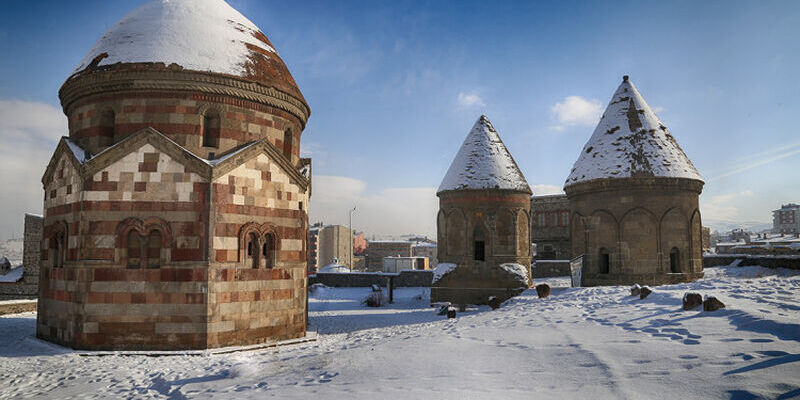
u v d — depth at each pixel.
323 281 49.28
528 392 7.98
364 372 10.16
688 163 26.66
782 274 26.14
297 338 18.66
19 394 11.30
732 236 114.31
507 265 30.50
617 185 26.00
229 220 16.92
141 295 16.12
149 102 17.38
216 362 13.95
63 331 16.80
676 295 14.80
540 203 57.50
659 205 25.62
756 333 9.79
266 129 19.02
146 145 16.72
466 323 16.27
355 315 28.47
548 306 17.28
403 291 44.78
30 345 16.89
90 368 13.69
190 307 16.11
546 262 44.81
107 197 16.45
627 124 27.58
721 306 12.14
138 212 16.42
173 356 15.30
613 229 26.16
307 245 21.27
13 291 38.22
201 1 19.80
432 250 102.81
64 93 18.75
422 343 12.32
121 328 16.00
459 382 8.81
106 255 16.25
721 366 8.18
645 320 12.34
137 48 17.72
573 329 12.43
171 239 16.33
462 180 31.47
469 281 30.77
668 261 25.42
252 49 19.58
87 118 18.05
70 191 17.22
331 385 9.45
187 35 18.25
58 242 17.95
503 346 11.24
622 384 7.91
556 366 9.27
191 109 17.50
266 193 18.12
